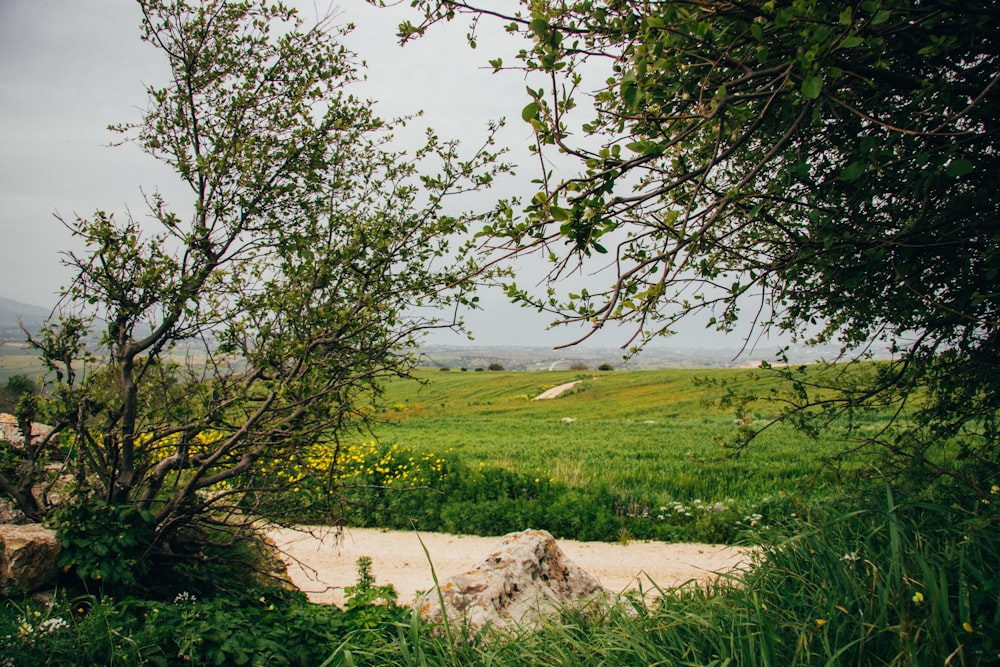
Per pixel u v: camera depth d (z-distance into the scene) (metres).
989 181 3.28
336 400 5.73
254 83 6.13
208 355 5.81
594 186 2.57
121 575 4.68
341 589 8.63
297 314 5.67
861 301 4.05
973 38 2.87
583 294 2.68
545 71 2.61
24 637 3.58
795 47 2.73
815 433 4.44
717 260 3.96
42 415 5.18
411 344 5.71
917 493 4.21
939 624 2.73
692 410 39.38
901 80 3.02
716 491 13.26
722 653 2.82
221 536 6.98
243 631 4.12
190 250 5.63
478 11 2.90
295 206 6.16
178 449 5.83
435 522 11.98
